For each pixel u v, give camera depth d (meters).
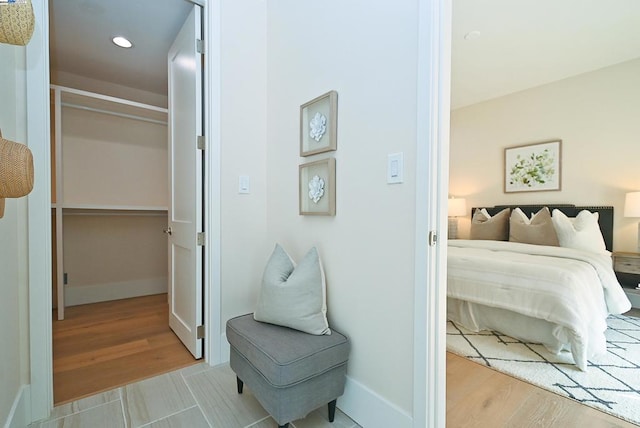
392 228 1.28
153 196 3.65
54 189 2.95
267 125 2.15
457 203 4.43
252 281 2.09
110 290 3.36
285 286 1.50
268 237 2.14
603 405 1.52
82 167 3.17
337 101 1.56
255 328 1.50
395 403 1.26
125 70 3.10
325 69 1.64
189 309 2.08
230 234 1.99
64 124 3.07
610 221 3.27
